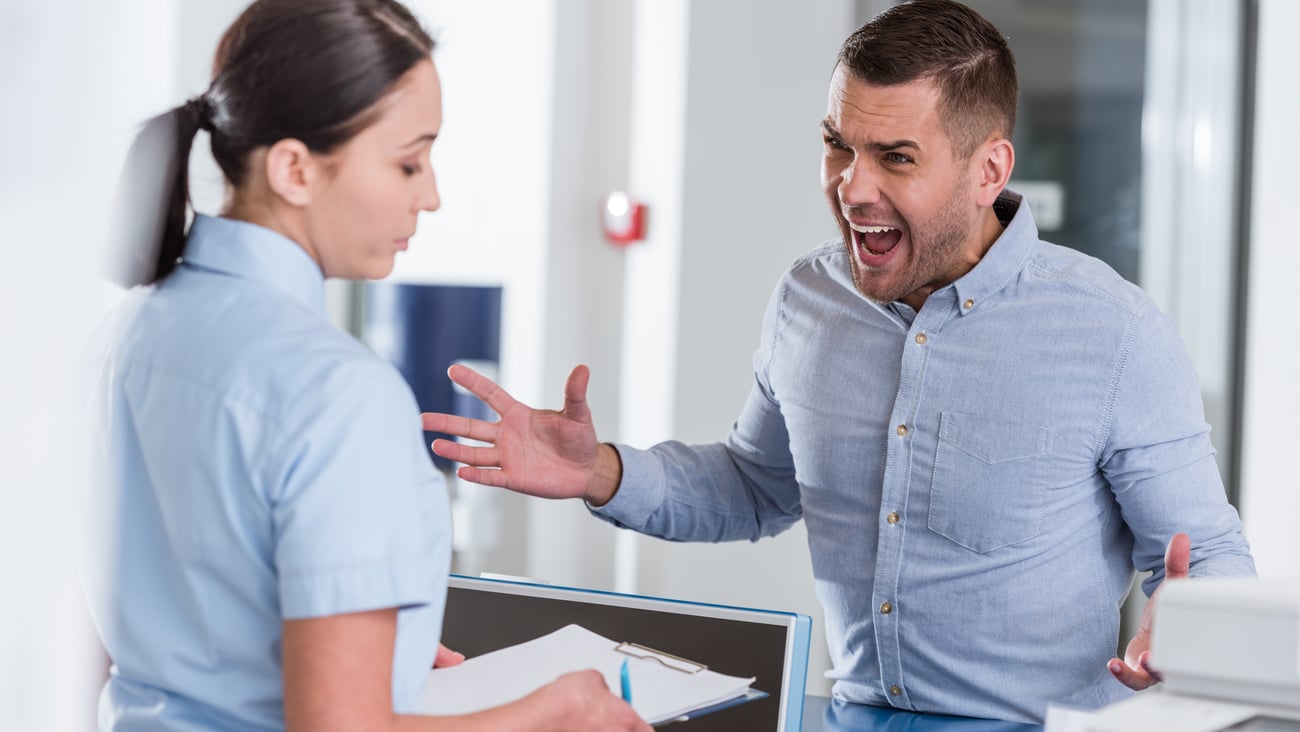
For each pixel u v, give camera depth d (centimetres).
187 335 97
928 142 150
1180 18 341
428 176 104
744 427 191
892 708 169
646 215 330
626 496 174
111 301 129
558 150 328
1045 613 162
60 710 100
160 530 98
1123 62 343
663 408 326
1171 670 96
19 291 97
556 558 334
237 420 92
